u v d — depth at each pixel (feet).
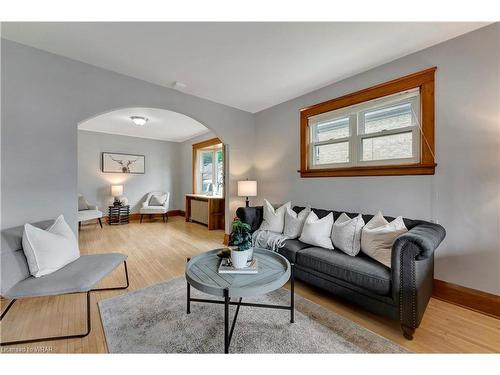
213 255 6.82
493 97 6.00
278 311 6.12
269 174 12.83
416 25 6.08
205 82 9.64
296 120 11.30
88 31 6.36
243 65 8.22
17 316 5.83
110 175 19.61
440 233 5.83
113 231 16.07
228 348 4.63
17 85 6.79
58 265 5.83
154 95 9.69
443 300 6.73
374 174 8.32
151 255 10.78
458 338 5.08
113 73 8.61
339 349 4.73
